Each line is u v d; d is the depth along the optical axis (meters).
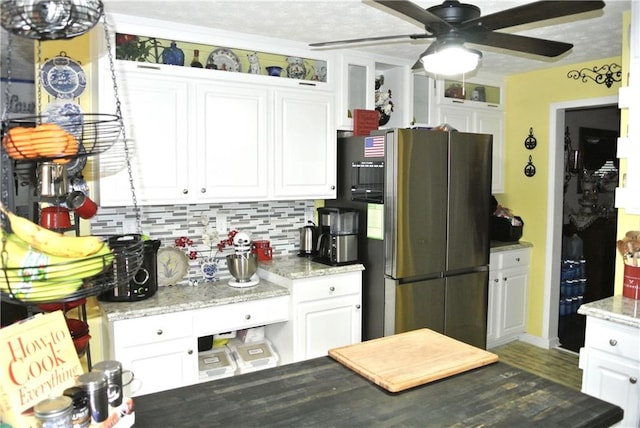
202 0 2.43
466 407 1.44
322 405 1.45
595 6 1.67
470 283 3.53
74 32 1.12
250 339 3.31
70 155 1.14
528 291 4.36
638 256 2.53
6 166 1.21
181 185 2.87
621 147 2.49
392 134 3.12
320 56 3.35
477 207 3.49
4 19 1.05
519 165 4.39
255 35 3.04
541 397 1.50
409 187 3.16
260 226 3.54
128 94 2.68
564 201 4.90
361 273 3.35
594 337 2.41
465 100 4.15
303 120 3.30
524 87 4.30
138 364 2.58
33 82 2.53
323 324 3.18
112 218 2.98
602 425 1.38
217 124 2.96
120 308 2.58
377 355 1.80
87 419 1.08
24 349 1.04
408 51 3.49
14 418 0.98
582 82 3.89
